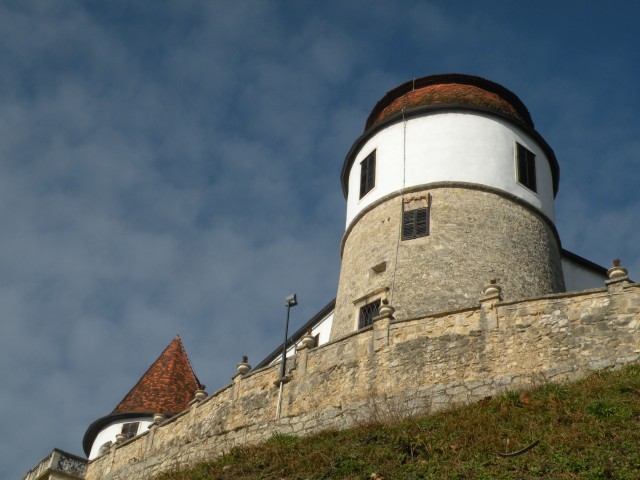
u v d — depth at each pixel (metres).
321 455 23.20
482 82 36.56
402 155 34.50
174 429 32.56
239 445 28.91
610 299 24.73
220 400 31.17
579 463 19.20
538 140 35.94
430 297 30.31
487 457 20.70
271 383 29.81
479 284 30.67
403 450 22.12
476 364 25.58
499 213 32.84
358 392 27.14
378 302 31.09
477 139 34.34
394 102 37.09
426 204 32.94
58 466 36.28
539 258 32.53
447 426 22.88
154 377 47.31
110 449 35.59
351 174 36.81
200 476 25.38
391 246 32.34
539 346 24.98
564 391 23.11
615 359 23.86
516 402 23.47
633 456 19.11
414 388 26.09
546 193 35.00
